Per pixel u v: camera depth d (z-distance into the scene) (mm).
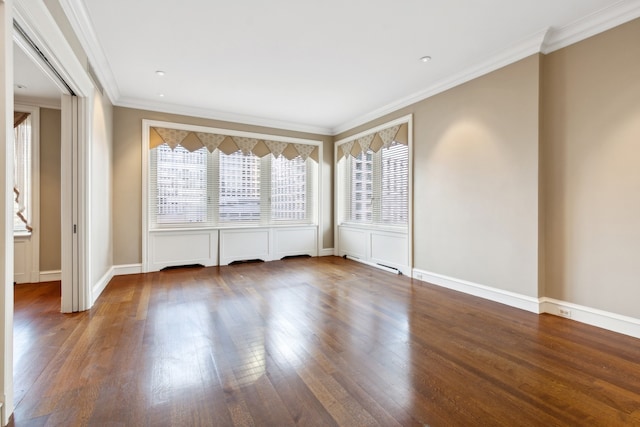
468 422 1530
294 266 5230
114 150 4445
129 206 4562
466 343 2385
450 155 3838
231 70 3582
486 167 3420
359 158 5688
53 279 4262
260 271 4852
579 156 2781
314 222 6219
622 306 2551
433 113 4059
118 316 2928
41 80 3469
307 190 6141
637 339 2439
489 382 1872
